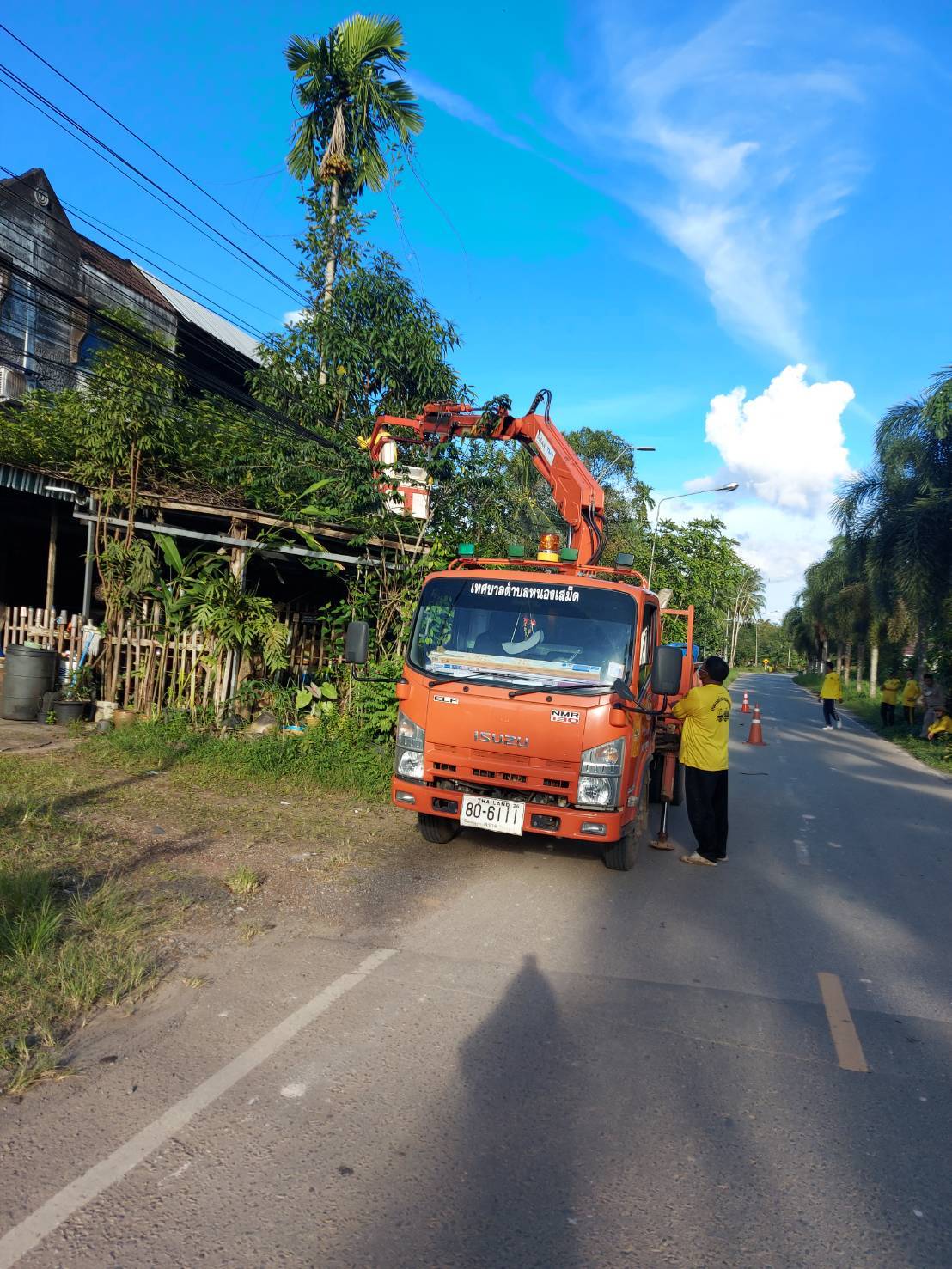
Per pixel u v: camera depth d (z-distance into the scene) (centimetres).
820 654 6875
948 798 1239
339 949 500
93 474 1165
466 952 511
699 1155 321
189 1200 277
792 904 657
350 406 1703
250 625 1089
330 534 1127
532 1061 385
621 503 3300
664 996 467
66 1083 342
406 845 735
